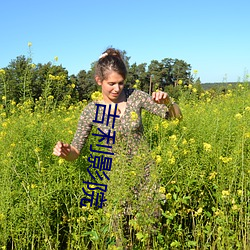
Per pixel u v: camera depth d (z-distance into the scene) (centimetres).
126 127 206
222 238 203
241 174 219
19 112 378
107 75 198
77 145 218
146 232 187
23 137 275
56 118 369
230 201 207
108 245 183
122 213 199
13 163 220
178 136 273
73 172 226
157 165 199
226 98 442
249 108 293
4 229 193
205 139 274
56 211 229
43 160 246
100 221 196
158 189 196
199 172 221
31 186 209
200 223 212
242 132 251
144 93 216
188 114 346
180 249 207
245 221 207
